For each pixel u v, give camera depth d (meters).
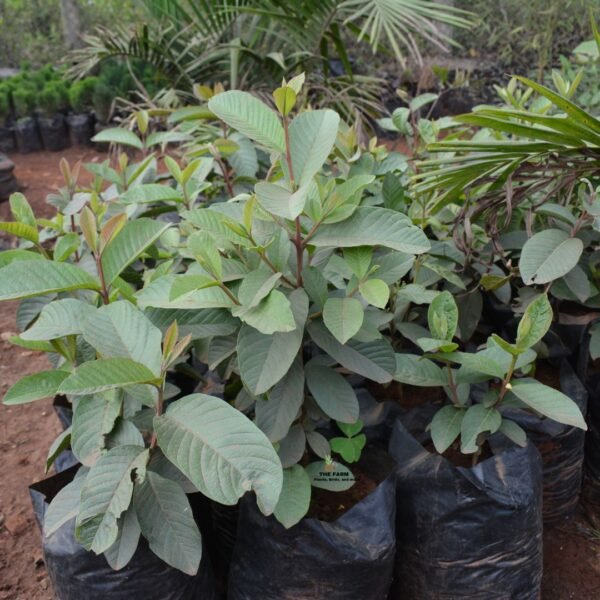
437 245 2.20
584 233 2.15
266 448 1.25
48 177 6.50
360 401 2.06
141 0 5.21
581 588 2.09
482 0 7.87
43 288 1.43
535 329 1.51
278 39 5.02
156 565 1.52
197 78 5.31
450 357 1.61
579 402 2.06
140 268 2.25
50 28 10.00
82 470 1.55
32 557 2.27
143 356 1.39
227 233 1.50
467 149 1.94
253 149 2.64
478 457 1.84
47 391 1.53
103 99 7.20
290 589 1.63
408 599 1.85
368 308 1.64
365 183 1.46
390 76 7.82
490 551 1.71
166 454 1.28
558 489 2.10
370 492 1.71
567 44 7.33
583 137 1.77
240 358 1.43
